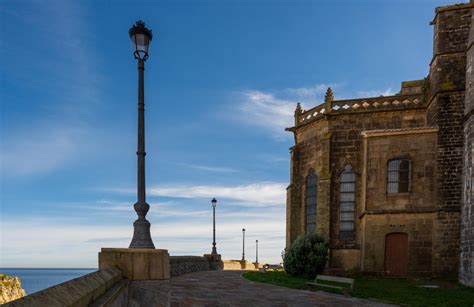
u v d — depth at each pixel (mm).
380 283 17734
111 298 5066
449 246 19422
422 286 16578
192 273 22750
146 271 7762
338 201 24250
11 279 54156
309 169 26719
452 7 21266
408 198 21047
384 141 22016
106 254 7594
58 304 3244
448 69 21078
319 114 26219
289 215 27047
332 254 23453
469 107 18781
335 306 11391
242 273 22766
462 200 18781
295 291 14336
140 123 8625
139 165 8445
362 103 24734
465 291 15219
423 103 23141
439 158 20531
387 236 21078
